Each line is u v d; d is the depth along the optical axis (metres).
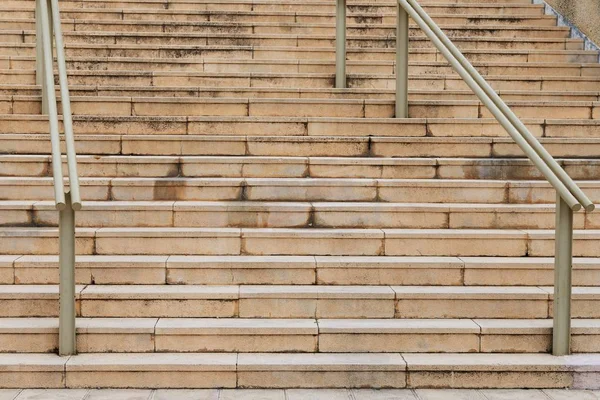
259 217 5.05
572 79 7.16
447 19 8.55
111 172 5.41
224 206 5.03
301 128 5.93
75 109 6.12
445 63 7.33
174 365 4.03
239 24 8.05
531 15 8.62
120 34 7.64
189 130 5.89
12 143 5.58
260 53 7.56
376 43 7.82
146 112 6.16
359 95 6.60
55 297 4.39
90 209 4.96
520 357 4.21
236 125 5.91
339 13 6.66
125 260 4.61
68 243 4.07
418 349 4.29
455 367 4.09
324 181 5.29
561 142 5.82
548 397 3.97
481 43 8.02
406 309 4.48
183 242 4.82
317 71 7.24
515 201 5.33
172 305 4.42
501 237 4.90
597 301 4.52
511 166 5.55
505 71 7.49
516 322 4.41
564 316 4.23
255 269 4.64
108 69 7.12
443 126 6.00
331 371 4.07
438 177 5.55
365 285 4.67
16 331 4.17
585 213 5.18
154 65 7.16
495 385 4.10
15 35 7.59
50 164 5.41
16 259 4.64
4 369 3.98
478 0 9.13
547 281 4.70
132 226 4.99
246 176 5.47
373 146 5.74
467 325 4.32
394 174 5.53
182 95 6.54
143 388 4.02
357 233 4.88
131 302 4.41
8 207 4.95
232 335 4.23
